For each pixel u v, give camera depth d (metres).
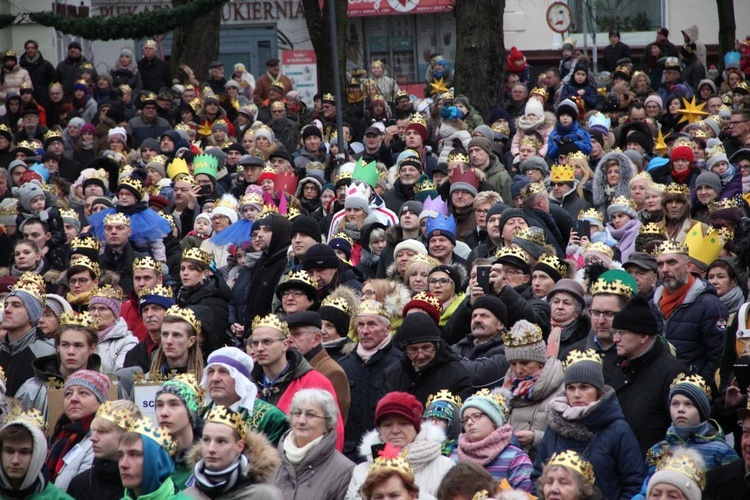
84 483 20.56
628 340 22.00
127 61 68.06
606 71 75.44
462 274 29.17
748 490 19.03
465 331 26.09
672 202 33.25
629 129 48.22
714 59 96.00
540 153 45.44
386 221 33.84
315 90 97.38
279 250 30.34
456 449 20.89
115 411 20.50
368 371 24.34
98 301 27.58
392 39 96.00
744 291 28.48
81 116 62.53
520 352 22.02
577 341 24.64
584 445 20.06
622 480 19.95
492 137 46.03
